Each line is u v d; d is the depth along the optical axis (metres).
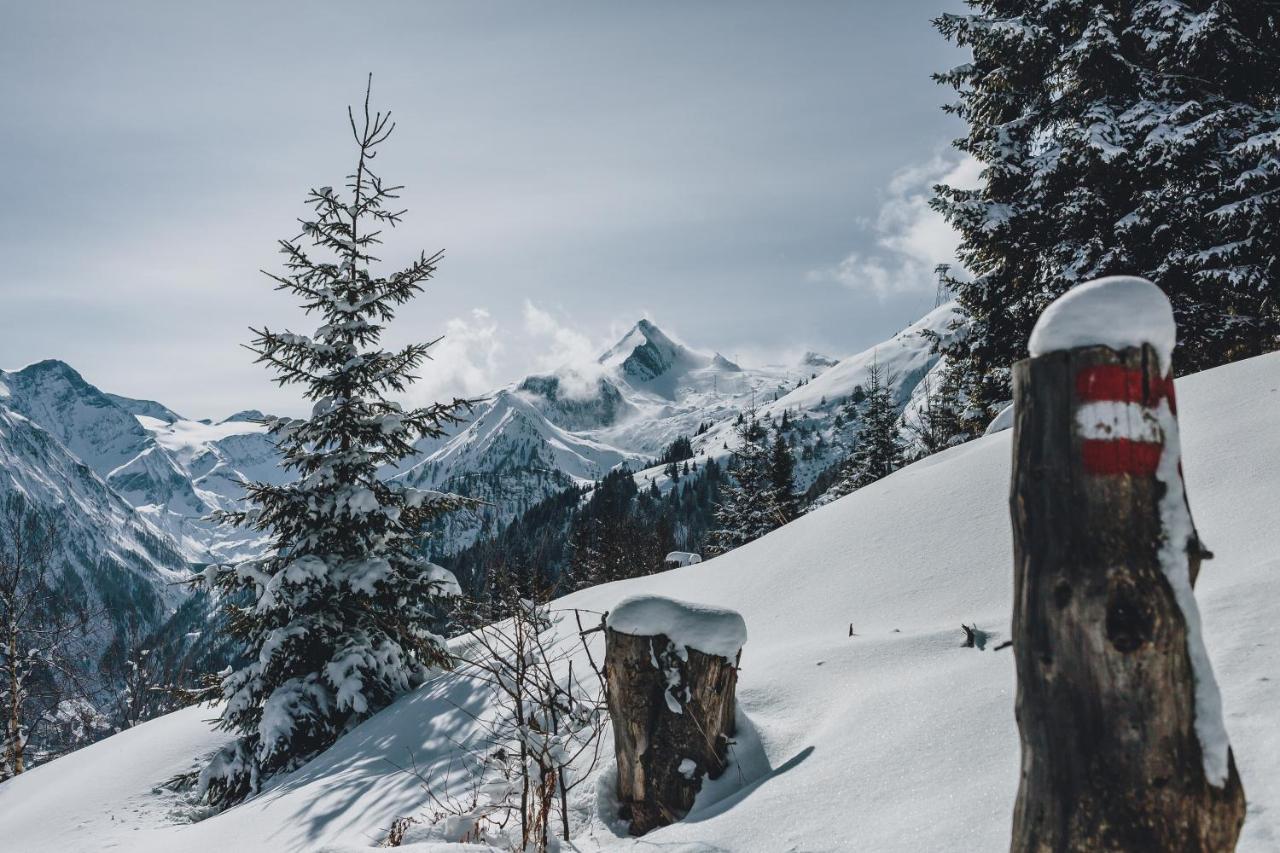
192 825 7.94
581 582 31.17
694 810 4.18
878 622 6.17
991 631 5.17
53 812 9.70
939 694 4.18
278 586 9.77
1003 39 15.98
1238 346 14.16
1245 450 6.39
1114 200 14.96
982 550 6.65
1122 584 1.59
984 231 15.81
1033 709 1.71
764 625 7.08
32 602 19.47
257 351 10.43
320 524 10.46
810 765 3.96
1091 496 1.64
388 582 10.24
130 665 26.12
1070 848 1.60
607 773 4.85
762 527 34.34
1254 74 14.19
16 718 19.03
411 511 11.07
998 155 16.34
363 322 10.78
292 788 7.36
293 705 9.43
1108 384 1.65
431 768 6.43
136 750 11.55
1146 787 1.55
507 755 5.41
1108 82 14.87
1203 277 13.31
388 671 9.98
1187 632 1.59
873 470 29.97
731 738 4.49
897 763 3.59
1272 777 2.59
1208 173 13.23
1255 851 2.29
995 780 3.13
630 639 4.46
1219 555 5.16
